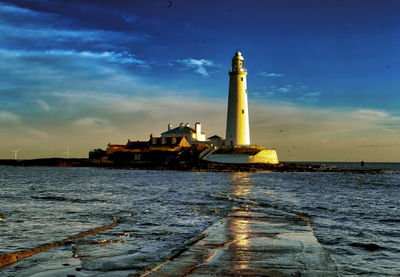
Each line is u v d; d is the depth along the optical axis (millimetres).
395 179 73062
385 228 17516
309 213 22406
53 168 136000
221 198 31250
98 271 10281
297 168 103500
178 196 33219
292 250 11469
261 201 29016
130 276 9039
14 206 25375
